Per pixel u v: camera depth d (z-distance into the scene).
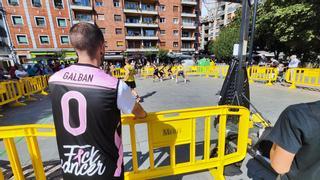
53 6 30.83
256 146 1.16
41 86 9.90
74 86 1.15
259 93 8.04
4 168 2.96
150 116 2.06
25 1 28.86
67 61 27.72
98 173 1.23
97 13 34.97
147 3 39.69
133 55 39.25
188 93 8.67
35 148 1.95
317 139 0.82
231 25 36.00
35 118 5.72
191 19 45.00
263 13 15.44
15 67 10.70
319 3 11.11
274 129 0.96
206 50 55.25
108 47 36.81
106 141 1.22
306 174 0.90
